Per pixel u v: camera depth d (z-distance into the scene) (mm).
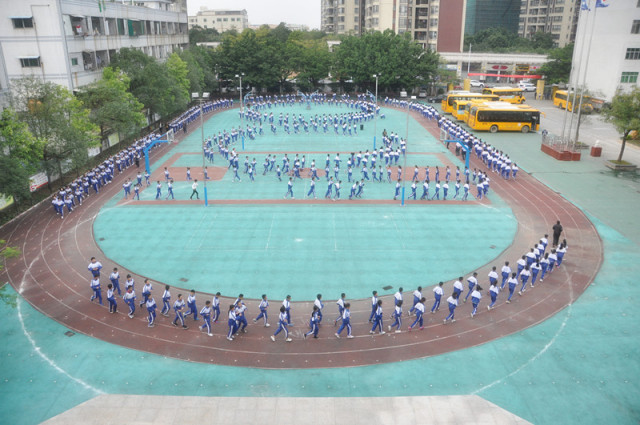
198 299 21453
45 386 16188
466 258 25312
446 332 19297
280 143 53125
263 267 24344
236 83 91125
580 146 48594
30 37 46250
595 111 73438
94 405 15336
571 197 35188
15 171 28484
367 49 87312
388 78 86500
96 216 31891
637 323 19672
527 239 27766
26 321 20078
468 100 69812
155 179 40094
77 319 20266
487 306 21141
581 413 14953
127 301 20219
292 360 17578
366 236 28188
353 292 21984
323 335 19094
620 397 15602
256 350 18188
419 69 86562
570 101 72438
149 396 15734
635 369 16922
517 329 19391
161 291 22203
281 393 15898
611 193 36094
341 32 140125
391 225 29906
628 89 72938
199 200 34812
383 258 25312
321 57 92062
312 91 97938
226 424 14617
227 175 41188
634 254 26000
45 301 21672
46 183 39000
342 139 55344
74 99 38219
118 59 54500
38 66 47094
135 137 57250
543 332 19141
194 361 17516
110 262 25078
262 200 34688
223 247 26719
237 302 19047
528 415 14898
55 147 35031
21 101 34469
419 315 19078
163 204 34031
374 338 18906
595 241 27672
